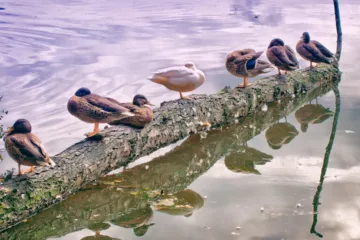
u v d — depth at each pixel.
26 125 4.96
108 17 10.68
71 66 7.66
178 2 12.67
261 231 4.73
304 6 11.96
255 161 5.61
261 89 6.56
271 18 10.41
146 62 7.78
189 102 6.05
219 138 6.02
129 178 5.41
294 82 6.85
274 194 5.11
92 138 5.42
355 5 11.92
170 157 5.71
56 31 9.46
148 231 4.77
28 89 6.96
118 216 4.99
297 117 6.41
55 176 5.07
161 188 5.30
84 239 4.77
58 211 5.04
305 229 4.74
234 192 5.16
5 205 4.86
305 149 5.76
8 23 10.09
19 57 8.05
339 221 4.82
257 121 6.35
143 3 12.52
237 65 6.37
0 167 5.45
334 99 6.79
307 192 5.12
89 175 5.27
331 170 5.40
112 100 5.40
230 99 6.30
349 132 6.05
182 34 9.17
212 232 4.74
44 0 12.87
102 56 8.05
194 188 5.25
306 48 7.04
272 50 6.74
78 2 12.66
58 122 6.19
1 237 4.81
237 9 11.59
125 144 5.50
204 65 7.62
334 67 7.28
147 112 5.62
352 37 8.85
